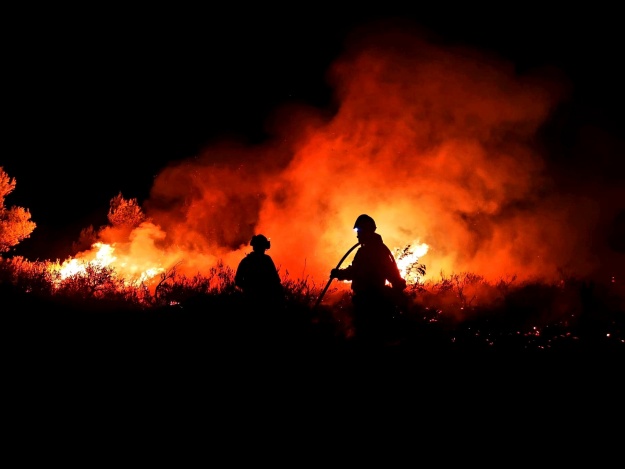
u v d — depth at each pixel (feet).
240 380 17.24
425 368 18.11
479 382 16.89
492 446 12.83
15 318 23.18
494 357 19.17
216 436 13.48
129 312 25.29
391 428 13.87
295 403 15.48
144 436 13.44
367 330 20.17
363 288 20.40
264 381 17.16
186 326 22.18
